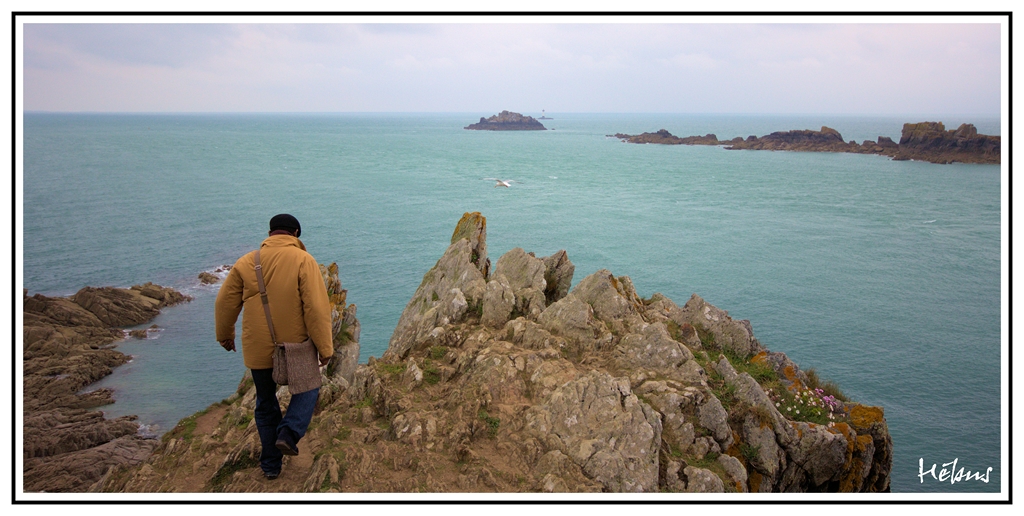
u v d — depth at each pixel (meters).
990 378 36.28
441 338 9.69
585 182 144.00
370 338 42.41
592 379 7.59
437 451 6.78
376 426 7.43
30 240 71.56
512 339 9.69
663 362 8.98
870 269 64.75
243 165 174.00
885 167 185.25
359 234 78.69
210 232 78.31
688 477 7.03
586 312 9.82
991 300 53.97
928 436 28.95
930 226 91.50
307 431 7.33
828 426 8.39
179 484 6.46
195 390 34.59
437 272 13.16
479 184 137.62
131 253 66.19
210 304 50.09
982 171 173.12
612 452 6.85
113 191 115.19
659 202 112.38
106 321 43.84
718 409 8.06
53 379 34.06
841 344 42.25
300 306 5.71
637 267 63.25
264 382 6.02
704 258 68.06
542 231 81.62
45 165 157.38
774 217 97.62
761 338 43.56
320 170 165.12
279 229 5.95
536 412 7.44
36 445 25.94
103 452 25.28
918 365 38.50
